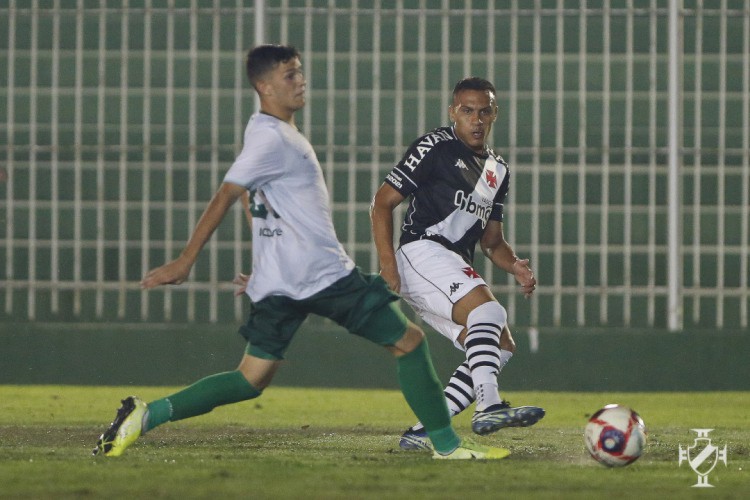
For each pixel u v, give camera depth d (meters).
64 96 43.88
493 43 43.78
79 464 18.84
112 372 44.12
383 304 19.52
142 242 43.78
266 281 19.30
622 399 41.50
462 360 43.94
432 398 20.23
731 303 43.56
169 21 43.88
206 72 43.91
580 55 43.66
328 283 19.22
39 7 43.94
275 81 19.20
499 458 20.58
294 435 26.59
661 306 43.62
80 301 43.94
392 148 43.75
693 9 43.38
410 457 20.88
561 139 43.72
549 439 25.78
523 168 43.66
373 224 22.78
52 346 44.09
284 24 43.94
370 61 43.84
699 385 43.91
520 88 43.75
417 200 23.27
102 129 43.84
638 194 43.50
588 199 43.59
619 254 43.50
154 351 44.06
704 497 16.05
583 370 44.12
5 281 43.75
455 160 23.02
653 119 43.50
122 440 19.84
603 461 19.38
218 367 43.91
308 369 45.06
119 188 43.78
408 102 43.81
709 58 43.41
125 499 15.25
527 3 43.72
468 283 22.38
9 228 43.69
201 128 43.94
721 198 43.34
